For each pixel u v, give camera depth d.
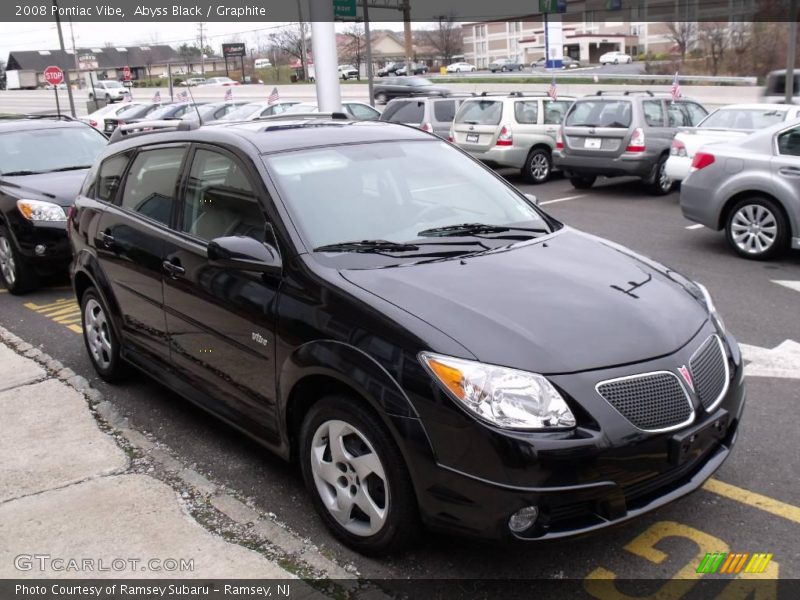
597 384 2.87
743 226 8.48
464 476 2.82
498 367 2.83
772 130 8.26
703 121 12.71
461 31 99.88
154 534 3.45
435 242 3.77
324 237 3.63
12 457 4.27
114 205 4.98
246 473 4.08
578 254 3.82
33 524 3.55
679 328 3.24
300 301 3.38
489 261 3.60
